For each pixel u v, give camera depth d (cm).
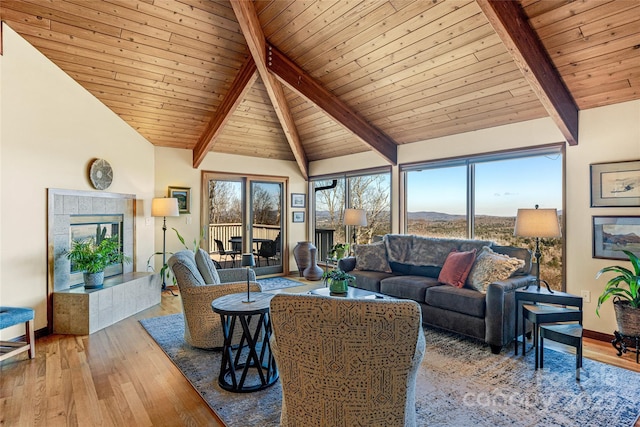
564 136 356
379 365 144
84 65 389
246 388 244
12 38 328
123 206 486
